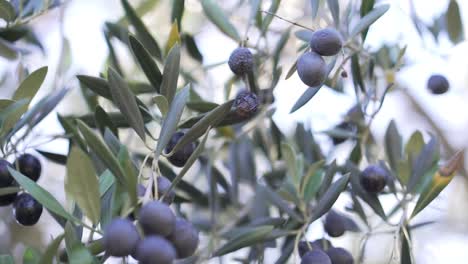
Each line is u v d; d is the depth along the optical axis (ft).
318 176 2.35
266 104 2.51
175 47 1.94
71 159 1.74
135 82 2.44
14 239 3.38
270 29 2.67
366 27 2.16
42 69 2.01
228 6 2.85
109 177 1.91
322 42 1.95
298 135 2.61
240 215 2.65
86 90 2.51
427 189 2.15
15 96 2.02
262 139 2.78
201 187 2.92
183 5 2.35
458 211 3.70
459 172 3.46
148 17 2.89
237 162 2.70
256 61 2.49
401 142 2.59
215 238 2.48
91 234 1.81
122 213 1.80
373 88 2.53
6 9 2.36
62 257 2.13
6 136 2.11
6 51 2.49
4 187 2.06
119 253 1.64
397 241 2.25
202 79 2.71
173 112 1.89
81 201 1.78
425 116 3.47
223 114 1.91
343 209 2.59
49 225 3.55
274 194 2.35
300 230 2.15
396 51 2.75
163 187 1.85
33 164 2.16
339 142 2.69
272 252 2.97
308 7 2.81
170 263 1.63
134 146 2.84
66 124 2.23
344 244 3.40
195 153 1.82
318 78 1.96
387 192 2.44
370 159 2.62
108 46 2.52
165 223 1.66
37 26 3.01
